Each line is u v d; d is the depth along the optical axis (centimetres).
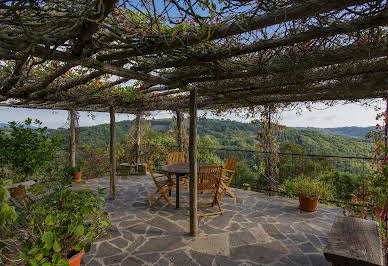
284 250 280
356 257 164
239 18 140
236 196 501
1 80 262
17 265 164
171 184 441
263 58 209
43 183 416
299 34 158
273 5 131
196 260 258
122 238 306
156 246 287
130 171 730
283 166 680
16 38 116
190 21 155
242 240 304
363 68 234
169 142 866
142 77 235
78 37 140
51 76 237
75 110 553
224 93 356
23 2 102
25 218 175
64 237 171
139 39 160
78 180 584
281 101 416
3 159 369
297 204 451
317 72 259
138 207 427
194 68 247
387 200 255
